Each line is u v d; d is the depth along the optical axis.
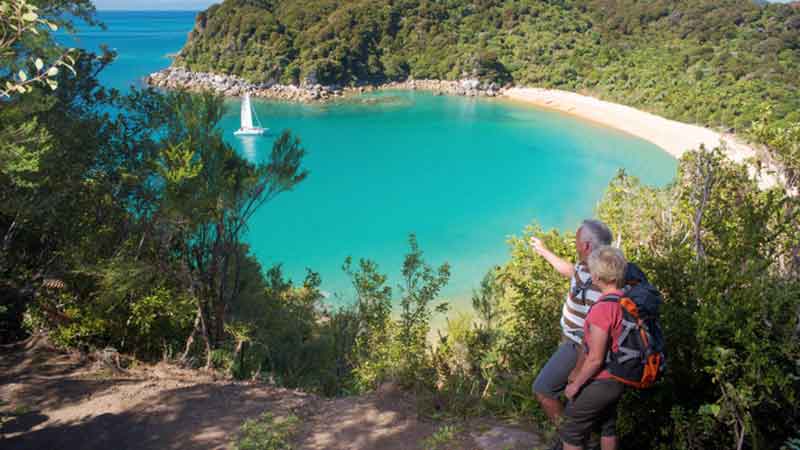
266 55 117.69
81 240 8.79
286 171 9.08
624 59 111.38
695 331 3.83
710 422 3.65
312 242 38.94
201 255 9.35
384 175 60.81
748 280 3.89
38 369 7.08
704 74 94.62
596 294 3.31
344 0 133.25
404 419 4.95
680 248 4.58
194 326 9.34
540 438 4.34
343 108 104.06
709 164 5.70
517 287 5.95
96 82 10.05
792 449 3.50
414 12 132.62
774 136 5.96
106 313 8.49
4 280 8.32
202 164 7.92
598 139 77.12
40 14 5.01
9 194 7.48
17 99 5.89
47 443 5.03
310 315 12.78
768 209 4.48
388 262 34.16
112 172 9.43
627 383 3.03
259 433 4.80
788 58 95.38
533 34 126.62
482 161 66.62
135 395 6.03
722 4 124.50
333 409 5.40
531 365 5.38
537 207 47.81
